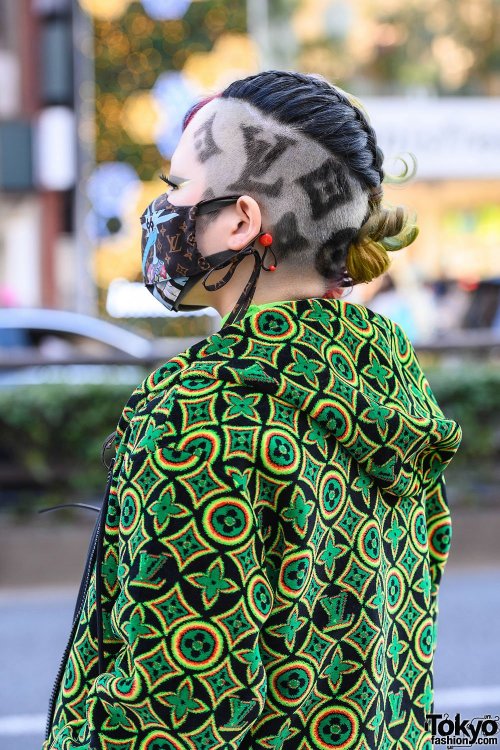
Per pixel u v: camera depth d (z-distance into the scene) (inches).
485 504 304.5
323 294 54.6
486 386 306.5
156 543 46.2
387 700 54.0
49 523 285.1
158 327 594.9
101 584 51.4
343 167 52.3
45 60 633.0
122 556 47.8
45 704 183.5
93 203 637.3
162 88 646.5
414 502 56.6
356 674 50.4
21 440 289.3
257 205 51.9
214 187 52.6
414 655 55.8
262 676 46.8
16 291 711.1
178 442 46.8
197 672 45.8
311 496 48.1
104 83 642.8
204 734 46.1
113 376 303.4
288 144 51.8
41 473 291.3
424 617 56.4
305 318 51.4
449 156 610.2
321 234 52.5
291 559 47.6
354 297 493.7
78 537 280.7
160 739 46.4
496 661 201.3
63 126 631.8
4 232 727.7
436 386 306.3
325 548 49.7
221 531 46.1
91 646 52.4
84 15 636.1
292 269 53.2
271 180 51.8
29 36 653.3
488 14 663.8
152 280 55.7
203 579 45.9
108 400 290.0
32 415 286.7
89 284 633.0
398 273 582.2
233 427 47.1
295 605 48.0
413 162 60.9
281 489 47.3
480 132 611.5
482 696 181.5
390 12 667.4
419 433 52.1
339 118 52.5
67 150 631.8
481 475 309.6
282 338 50.3
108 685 47.4
